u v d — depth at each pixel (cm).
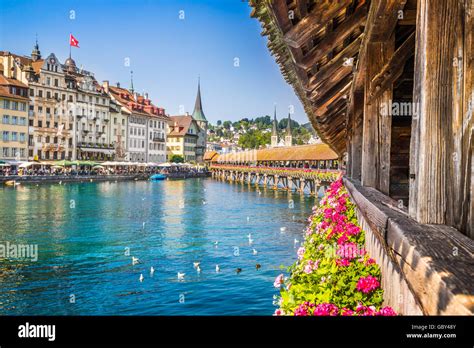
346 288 352
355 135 873
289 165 7169
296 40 355
